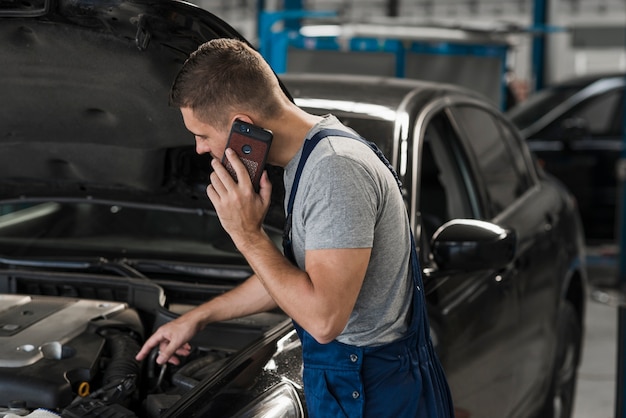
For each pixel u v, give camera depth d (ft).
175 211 10.04
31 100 8.47
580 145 28.53
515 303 11.48
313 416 6.91
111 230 11.00
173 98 6.51
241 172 6.40
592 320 21.70
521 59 53.42
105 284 9.52
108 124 8.61
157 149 8.80
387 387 6.83
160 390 8.27
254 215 6.52
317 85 11.27
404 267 6.84
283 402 7.08
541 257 12.69
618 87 29.43
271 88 6.41
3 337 8.17
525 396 12.25
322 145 6.38
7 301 9.11
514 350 11.53
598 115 29.14
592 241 28.73
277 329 8.18
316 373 6.82
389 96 10.94
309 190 6.33
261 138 6.29
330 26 24.88
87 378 7.80
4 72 8.16
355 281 6.28
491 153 12.75
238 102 6.31
